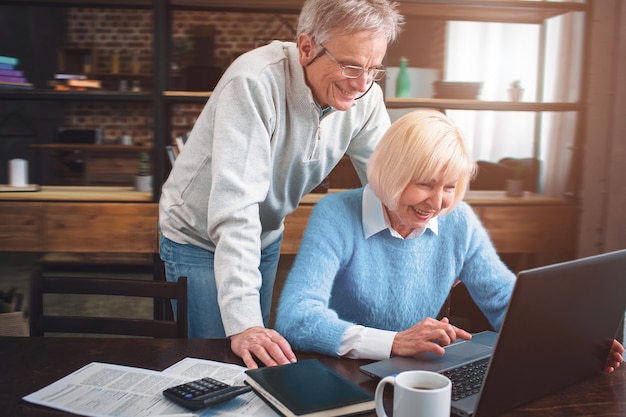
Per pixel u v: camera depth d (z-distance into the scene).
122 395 1.05
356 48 1.39
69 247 3.22
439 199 1.33
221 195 1.40
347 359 1.23
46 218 3.20
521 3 3.39
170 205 1.71
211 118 1.56
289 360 1.20
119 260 4.70
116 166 4.19
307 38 1.44
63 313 3.73
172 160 3.01
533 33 4.43
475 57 4.91
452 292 2.53
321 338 1.25
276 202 1.74
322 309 1.30
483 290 1.54
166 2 3.23
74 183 5.52
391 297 1.47
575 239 3.47
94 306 3.87
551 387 1.08
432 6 3.42
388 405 1.02
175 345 1.30
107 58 6.17
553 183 3.67
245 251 1.37
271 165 1.61
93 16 6.15
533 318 0.94
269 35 6.08
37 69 6.18
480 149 4.74
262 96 1.47
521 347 0.95
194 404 0.99
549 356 1.02
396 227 1.47
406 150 1.31
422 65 5.54
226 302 1.32
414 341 1.22
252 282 1.35
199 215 1.65
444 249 1.52
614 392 1.11
